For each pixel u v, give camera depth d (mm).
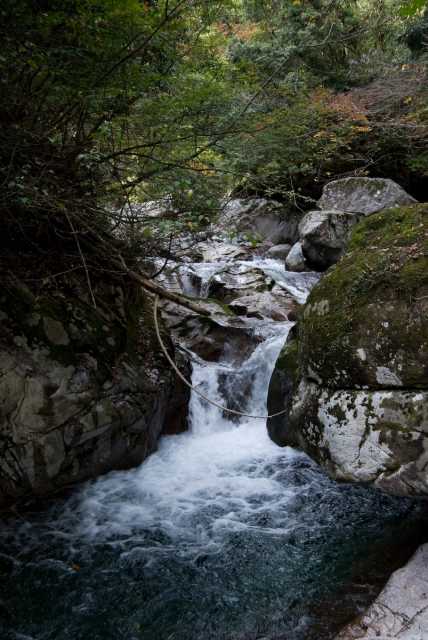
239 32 6840
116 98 3715
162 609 2580
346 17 10258
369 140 9898
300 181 10523
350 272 2787
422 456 2361
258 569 2871
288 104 5492
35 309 3725
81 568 2924
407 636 2041
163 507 3592
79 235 4129
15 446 3373
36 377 3457
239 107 4617
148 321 5051
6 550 3074
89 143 4125
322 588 2639
